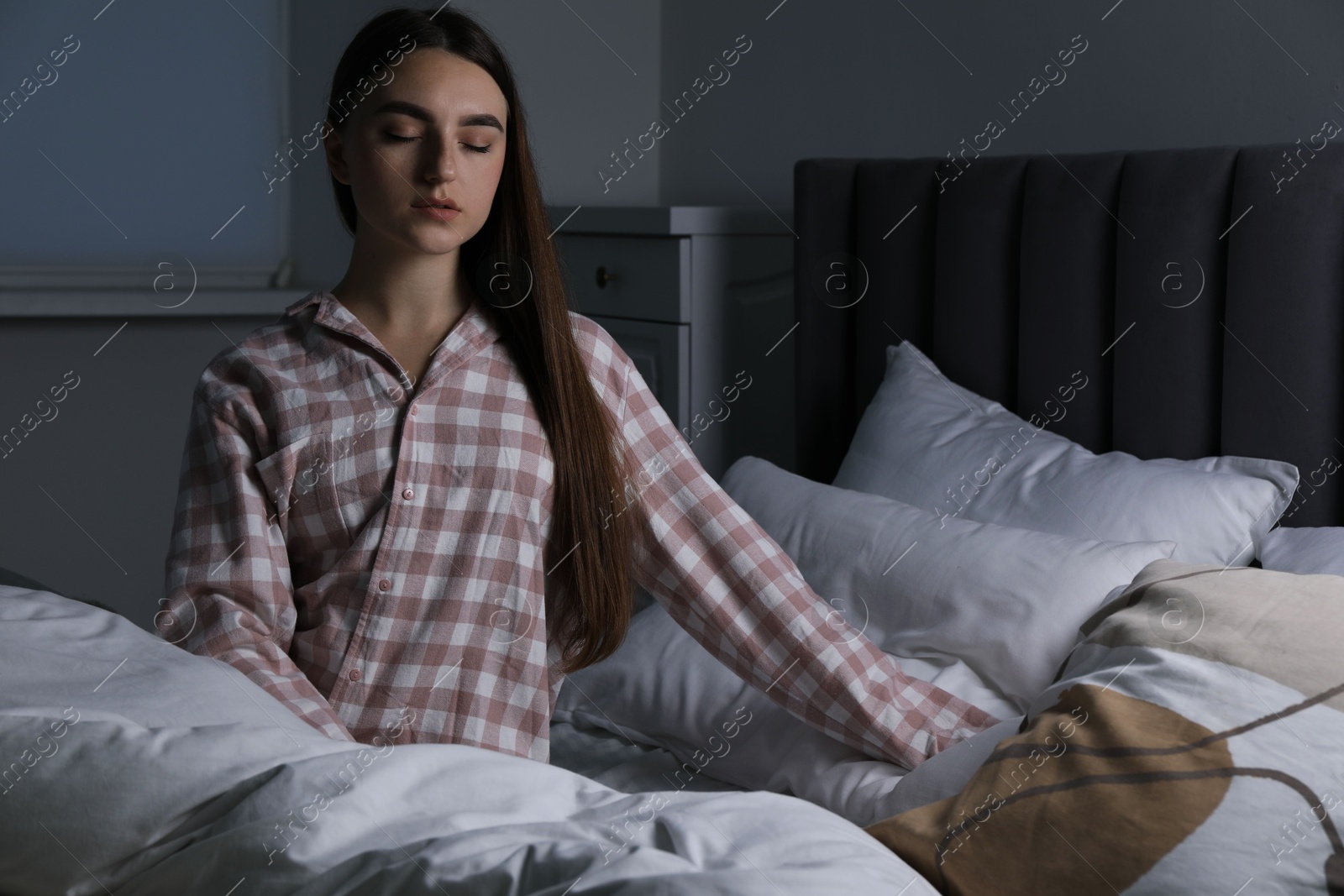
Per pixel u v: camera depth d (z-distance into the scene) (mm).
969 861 885
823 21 2350
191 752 812
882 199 1920
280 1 2605
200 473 1113
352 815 759
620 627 1171
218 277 2643
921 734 1137
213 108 2598
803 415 2066
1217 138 1695
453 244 1073
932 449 1664
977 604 1314
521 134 1138
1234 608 1017
